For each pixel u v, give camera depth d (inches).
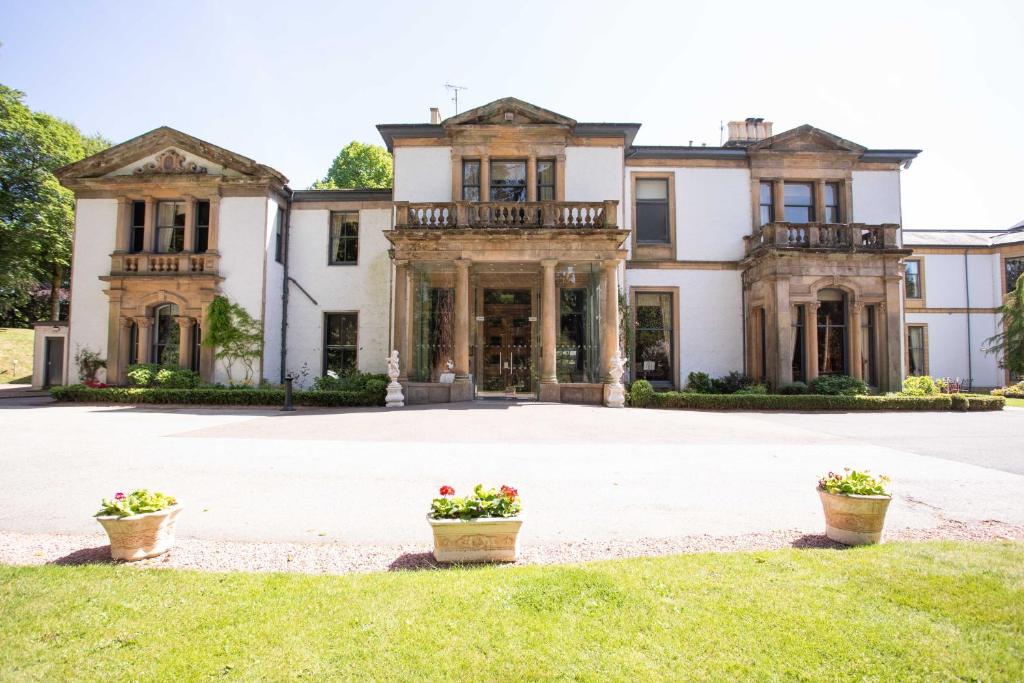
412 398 677.3
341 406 671.8
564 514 228.5
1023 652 115.8
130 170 811.4
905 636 122.1
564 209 733.3
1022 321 944.9
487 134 764.6
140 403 700.7
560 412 570.6
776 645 118.7
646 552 185.2
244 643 120.3
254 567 170.9
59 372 958.4
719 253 814.5
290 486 270.7
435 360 746.2
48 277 1326.3
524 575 157.5
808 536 200.8
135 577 157.0
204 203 815.1
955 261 1103.0
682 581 152.5
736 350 805.9
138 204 824.3
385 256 849.5
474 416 539.5
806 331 722.2
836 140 805.9
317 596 143.9
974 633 123.4
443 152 774.5
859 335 726.5
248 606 137.9
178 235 814.5
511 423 494.6
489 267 722.8
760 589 146.9
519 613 133.4
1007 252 1082.1
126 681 106.3
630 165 820.6
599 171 771.4
